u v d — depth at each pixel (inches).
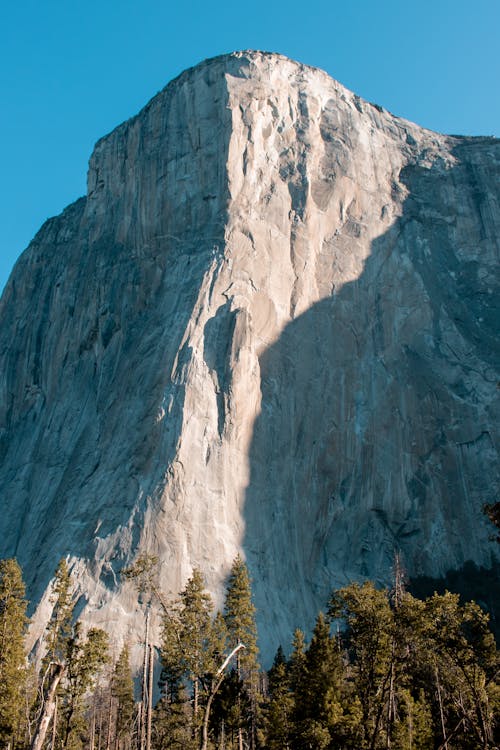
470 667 1658.5
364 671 1704.0
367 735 1622.8
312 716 1715.1
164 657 1768.0
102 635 1899.6
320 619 1839.3
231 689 1921.8
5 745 1764.3
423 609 1628.9
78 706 1870.1
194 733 1910.7
